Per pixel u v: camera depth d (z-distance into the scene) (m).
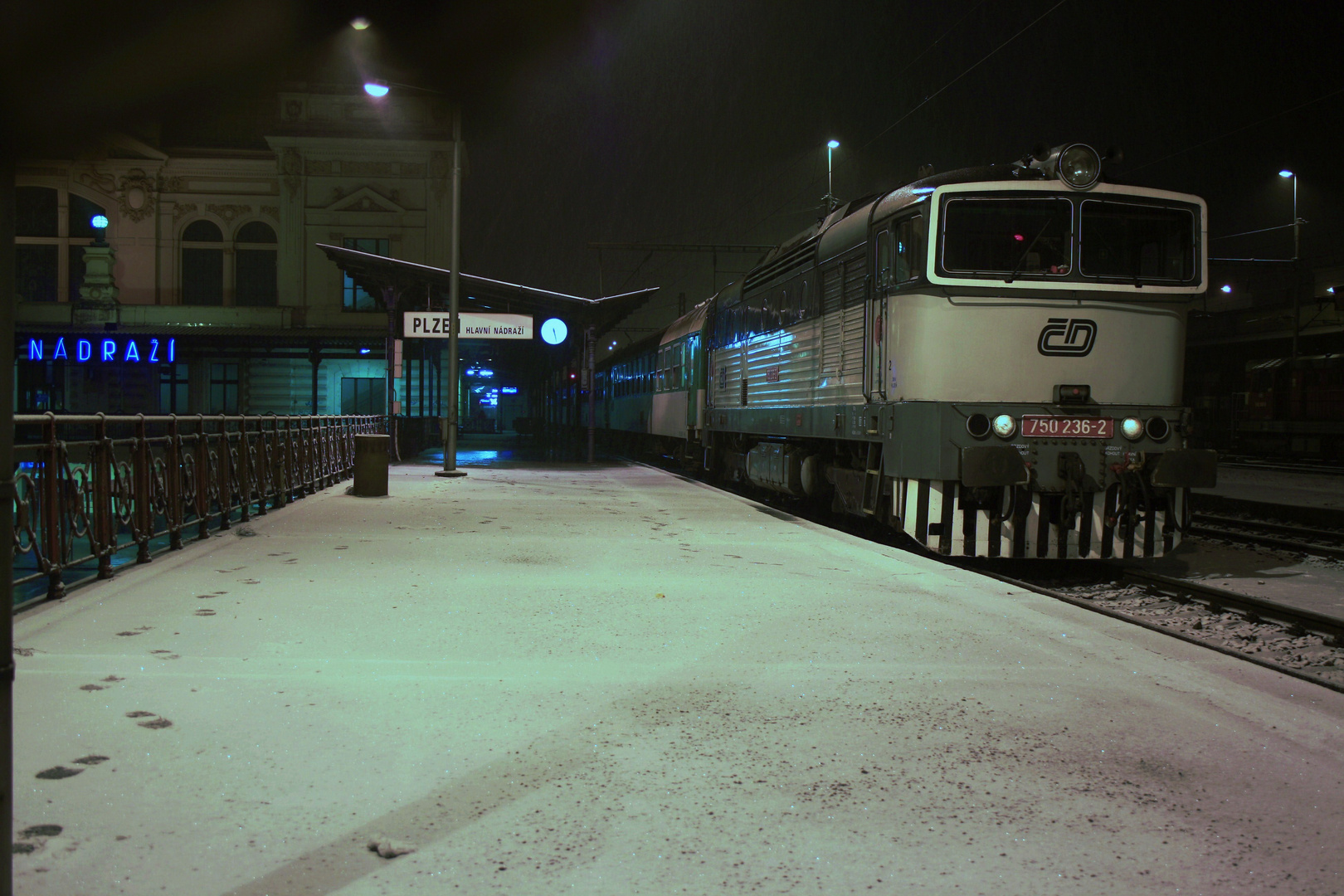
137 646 4.97
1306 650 6.39
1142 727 3.94
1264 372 36.56
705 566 7.89
